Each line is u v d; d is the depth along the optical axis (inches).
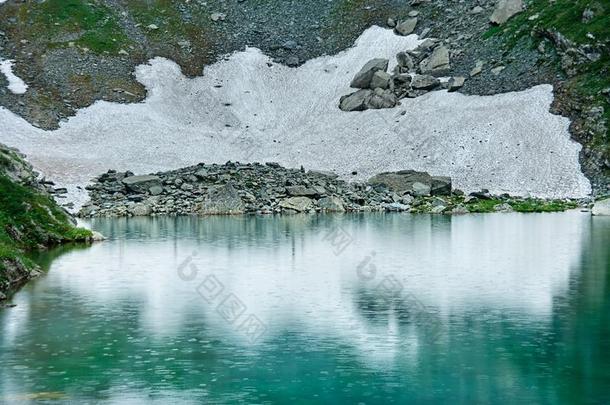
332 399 852.0
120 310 1250.6
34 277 1552.7
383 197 3420.3
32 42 5167.3
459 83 4682.6
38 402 838.5
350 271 1621.6
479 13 5285.4
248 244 2074.3
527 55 4694.9
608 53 4360.2
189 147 4357.8
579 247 1979.6
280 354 1008.2
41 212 2078.0
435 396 859.4
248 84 5162.4
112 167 3882.9
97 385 892.0
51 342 1061.1
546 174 3804.1
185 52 5374.0
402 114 4576.8
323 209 3203.7
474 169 3946.9
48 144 4200.3
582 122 4092.0
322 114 4803.2
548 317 1190.9
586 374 925.8
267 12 5772.6
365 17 5600.4
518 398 852.6
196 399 852.0
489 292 1381.6
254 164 3762.3
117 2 5698.8
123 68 5103.3
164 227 2561.5
